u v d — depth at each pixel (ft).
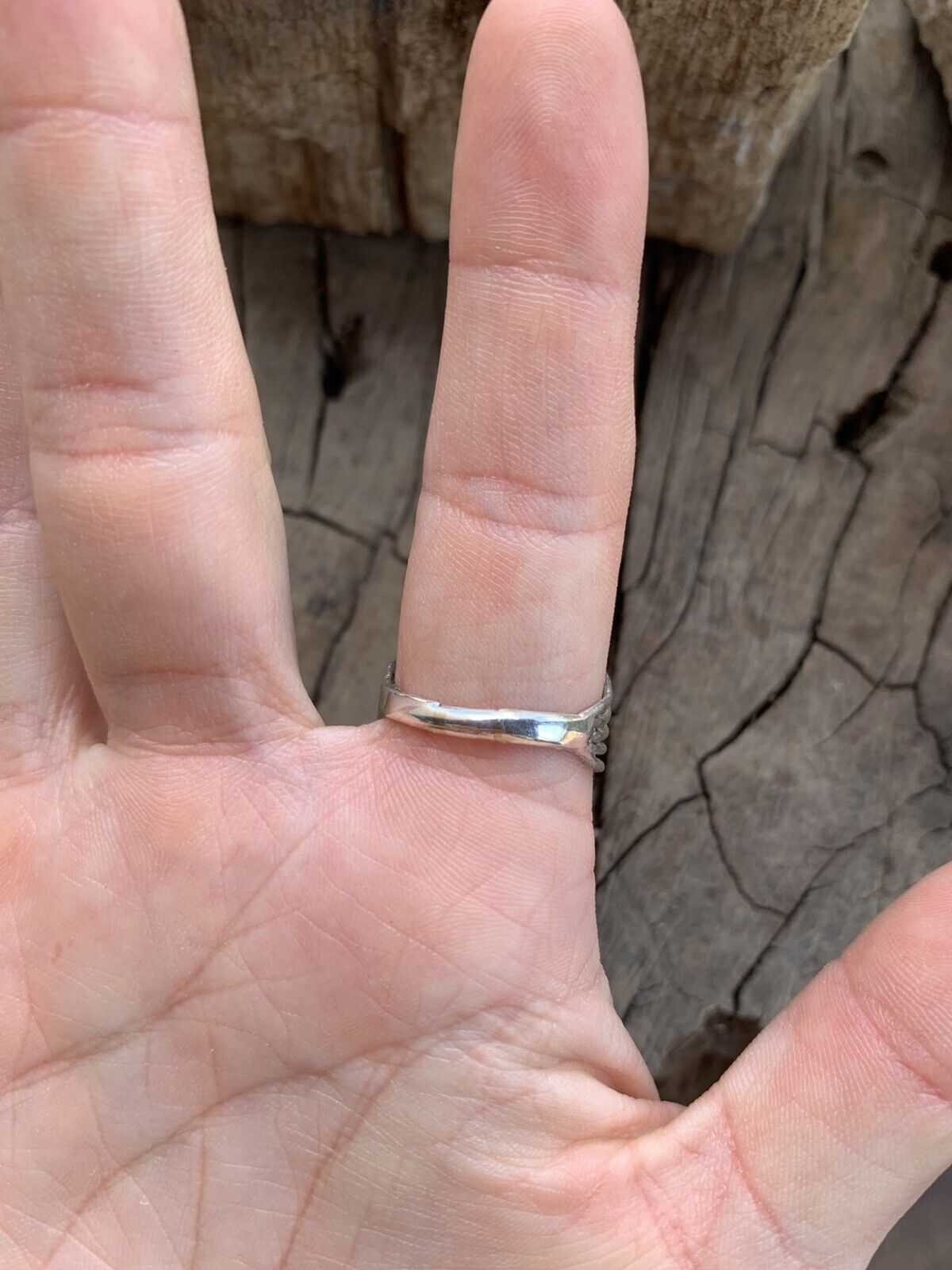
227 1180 0.29
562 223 0.28
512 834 0.30
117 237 0.27
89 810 0.30
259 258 0.44
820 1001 0.28
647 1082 0.31
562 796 0.30
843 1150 0.26
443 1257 0.28
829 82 0.41
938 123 0.41
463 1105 0.29
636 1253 0.27
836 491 0.43
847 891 0.44
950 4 0.38
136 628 0.29
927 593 0.43
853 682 0.44
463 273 0.29
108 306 0.28
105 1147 0.29
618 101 0.28
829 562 0.43
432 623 0.30
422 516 0.30
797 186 0.42
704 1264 0.27
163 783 0.30
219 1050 0.29
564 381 0.29
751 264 0.43
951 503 0.42
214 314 0.29
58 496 0.29
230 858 0.29
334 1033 0.29
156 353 0.28
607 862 0.44
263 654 0.30
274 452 0.45
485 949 0.29
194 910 0.29
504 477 0.29
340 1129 0.29
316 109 0.39
